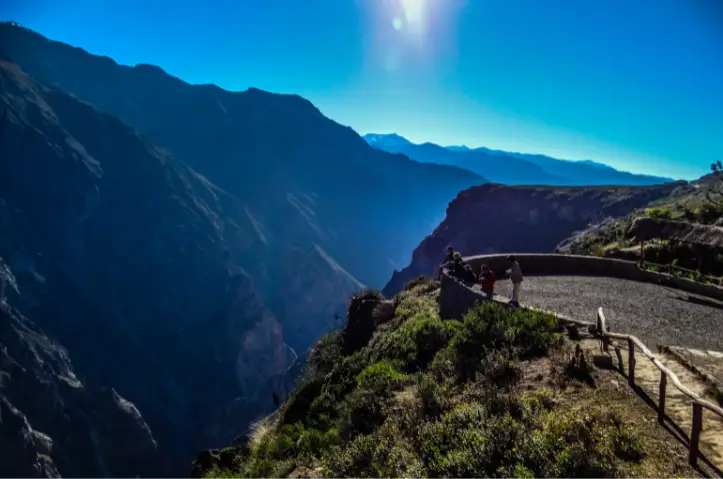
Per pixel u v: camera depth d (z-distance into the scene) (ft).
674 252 64.39
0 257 344.90
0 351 245.04
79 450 251.80
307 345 572.92
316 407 41.83
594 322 37.37
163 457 295.07
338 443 30.55
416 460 22.09
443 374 32.65
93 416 274.36
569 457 17.99
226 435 352.90
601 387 25.45
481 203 362.33
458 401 27.40
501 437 20.52
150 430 322.34
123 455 274.36
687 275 58.18
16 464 205.16
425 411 27.40
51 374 271.08
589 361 28.89
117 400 288.30
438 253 365.20
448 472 19.83
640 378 26.27
